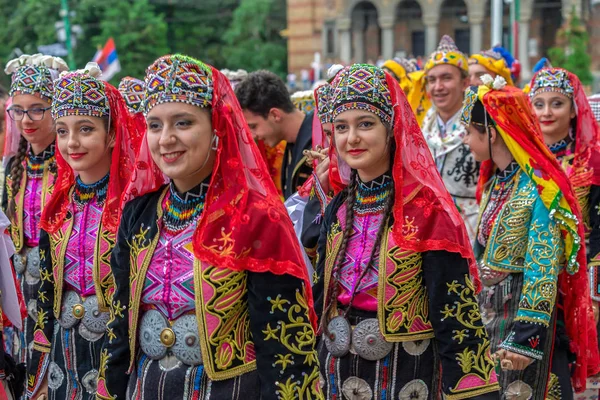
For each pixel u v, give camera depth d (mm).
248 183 2342
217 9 39594
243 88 4609
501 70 6438
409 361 2725
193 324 2336
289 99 4695
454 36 35812
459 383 2629
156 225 2438
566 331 3717
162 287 2369
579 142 4398
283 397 2297
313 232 3418
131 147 3260
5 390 3594
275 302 2305
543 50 35125
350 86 2707
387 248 2721
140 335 2439
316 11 35625
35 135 3939
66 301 3326
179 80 2285
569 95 4488
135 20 32688
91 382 3277
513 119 3529
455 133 5262
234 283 2312
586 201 4297
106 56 17375
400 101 2711
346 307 2814
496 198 3680
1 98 4422
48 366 3400
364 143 2703
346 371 2787
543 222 3498
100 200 3322
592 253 4238
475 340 2658
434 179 2754
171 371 2371
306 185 3781
